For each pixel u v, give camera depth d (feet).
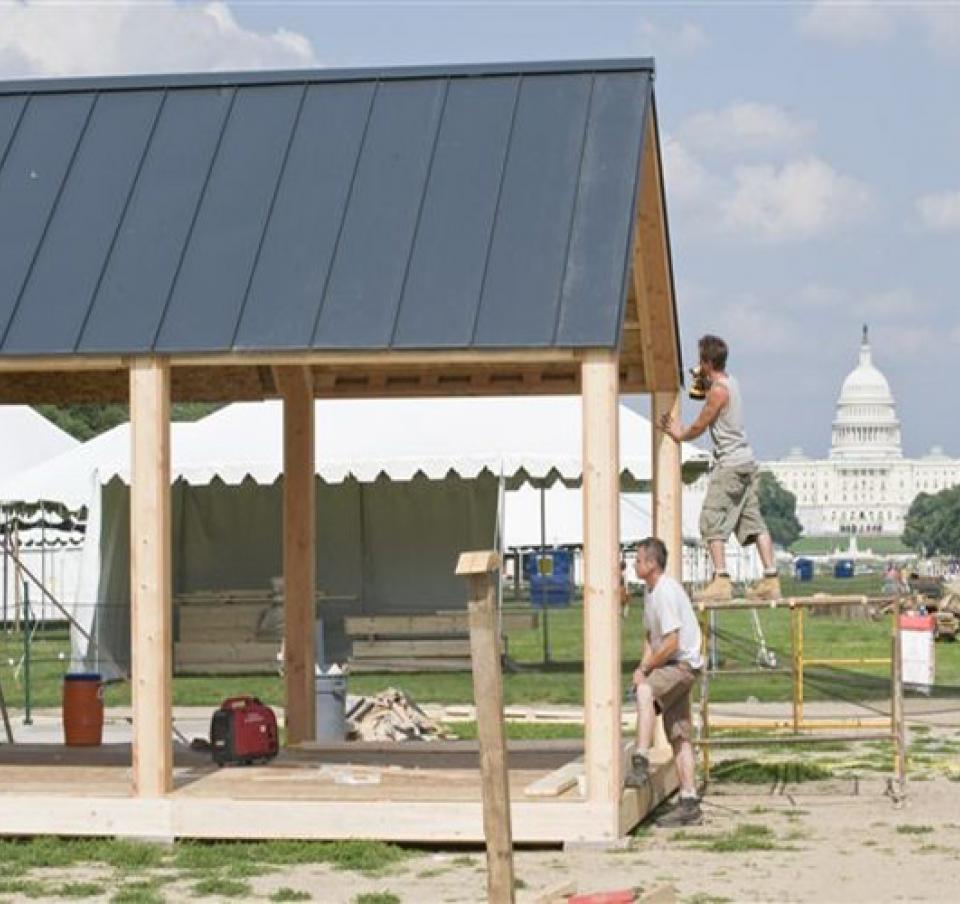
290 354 47.11
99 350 47.73
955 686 96.12
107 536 105.70
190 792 48.73
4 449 148.15
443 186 49.98
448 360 46.62
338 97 52.75
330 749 59.82
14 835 48.24
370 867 44.06
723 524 55.06
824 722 70.03
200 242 49.93
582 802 46.42
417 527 114.42
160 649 47.78
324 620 112.37
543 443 104.94
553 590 177.47
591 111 50.90
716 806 54.13
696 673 50.83
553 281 47.14
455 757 57.93
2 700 66.49
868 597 55.67
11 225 51.13
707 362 55.26
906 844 47.14
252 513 113.29
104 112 53.57
